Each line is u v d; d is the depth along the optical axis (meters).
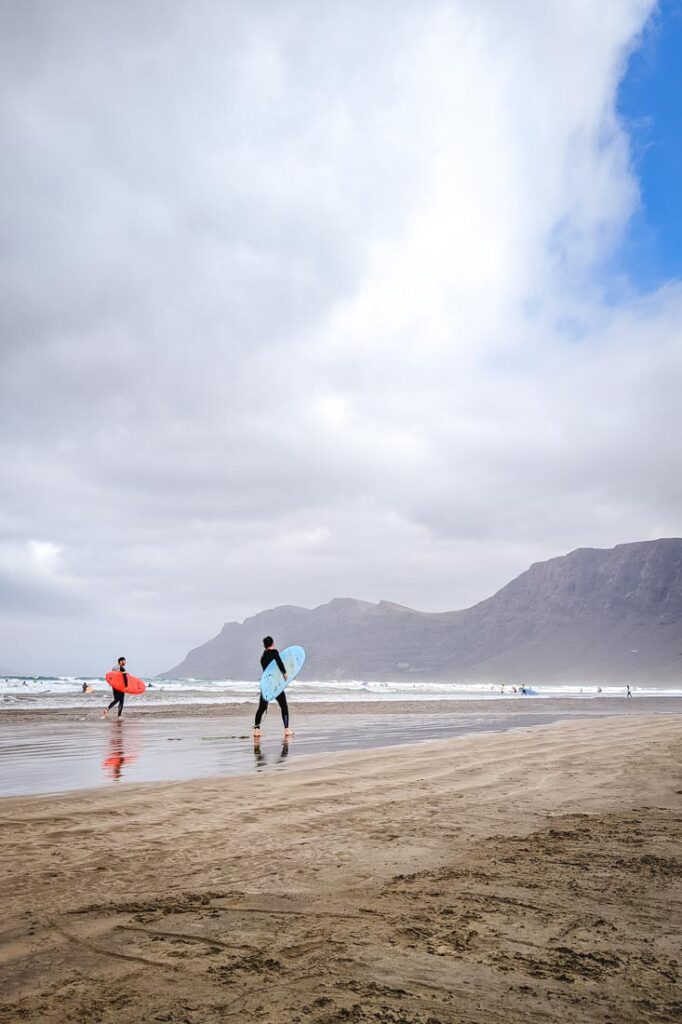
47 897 3.37
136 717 21.95
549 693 89.88
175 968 2.49
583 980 2.41
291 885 3.57
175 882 3.64
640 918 3.06
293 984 2.36
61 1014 2.14
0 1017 2.12
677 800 6.21
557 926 2.95
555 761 9.18
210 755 10.61
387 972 2.46
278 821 5.31
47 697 39.09
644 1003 2.24
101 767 9.16
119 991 2.30
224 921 3.01
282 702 12.73
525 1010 2.18
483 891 3.45
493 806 5.93
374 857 4.18
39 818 5.43
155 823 5.23
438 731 15.55
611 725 16.67
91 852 4.32
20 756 10.68
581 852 4.27
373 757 9.86
